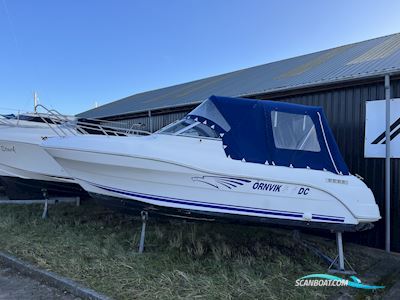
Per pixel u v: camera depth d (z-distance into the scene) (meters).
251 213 4.61
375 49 8.39
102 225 6.68
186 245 5.41
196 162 4.61
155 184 4.76
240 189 4.61
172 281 4.07
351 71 6.40
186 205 4.68
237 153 4.73
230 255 5.06
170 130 5.11
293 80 7.34
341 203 4.78
